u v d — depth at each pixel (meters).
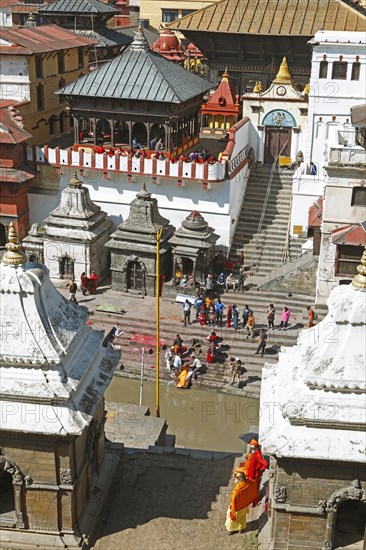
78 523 18.08
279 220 51.06
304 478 16.52
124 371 38.97
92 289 46.12
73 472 17.44
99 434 19.52
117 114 50.12
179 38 84.50
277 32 62.62
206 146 58.12
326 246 41.97
